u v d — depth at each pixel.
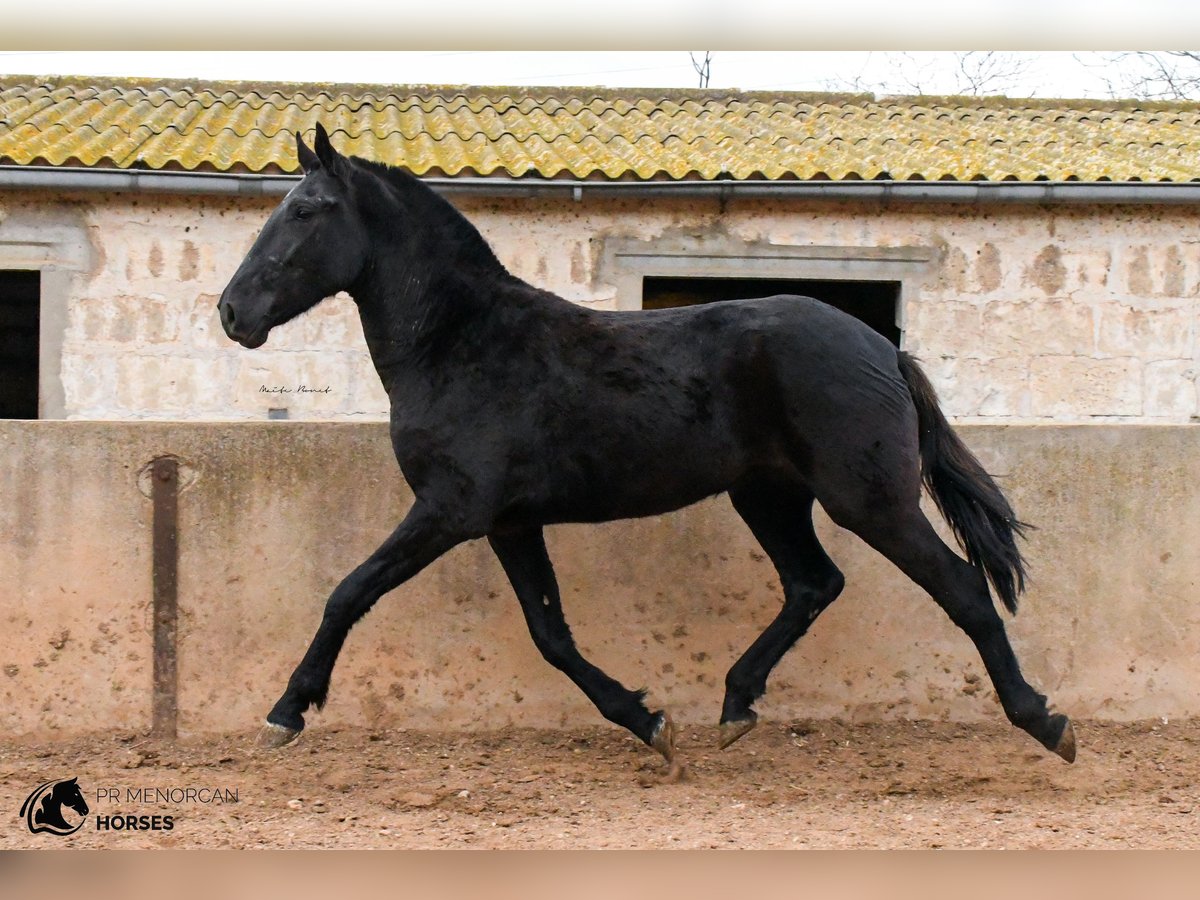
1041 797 6.85
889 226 14.62
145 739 7.93
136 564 7.97
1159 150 16.03
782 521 7.46
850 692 8.23
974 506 6.99
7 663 7.88
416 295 7.00
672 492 6.92
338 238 6.92
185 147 14.55
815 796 6.88
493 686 8.11
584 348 6.89
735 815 6.48
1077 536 8.28
